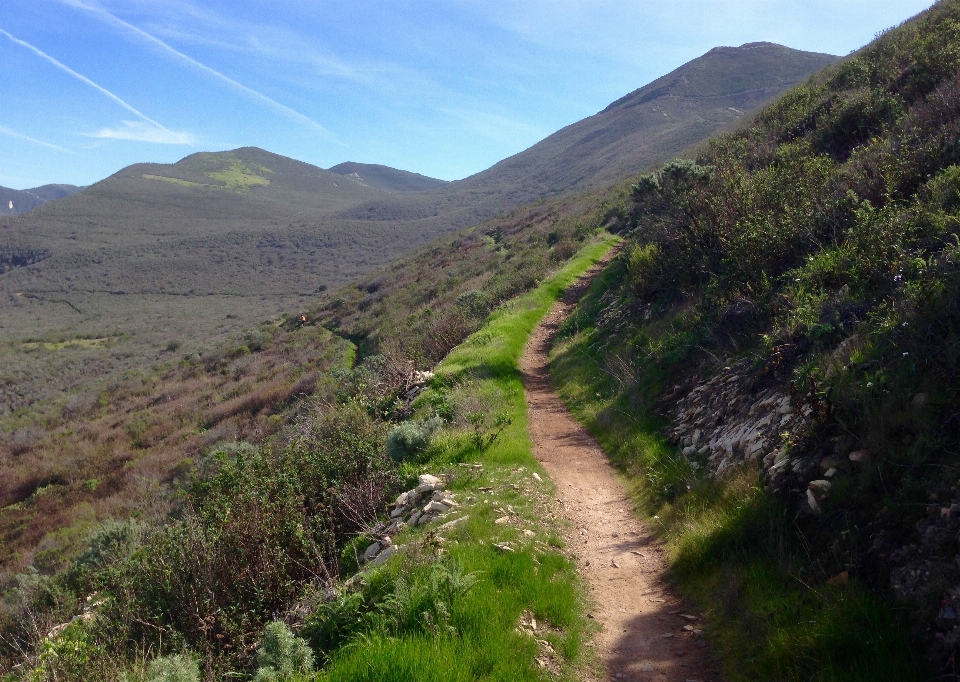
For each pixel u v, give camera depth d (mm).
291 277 120188
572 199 54188
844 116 12727
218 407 30109
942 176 6770
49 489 24453
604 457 8039
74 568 10000
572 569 5102
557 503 6535
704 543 4797
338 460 8203
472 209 156125
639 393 8984
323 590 5293
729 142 18750
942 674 2748
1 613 8367
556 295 20297
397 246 135875
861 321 5371
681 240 11719
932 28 15609
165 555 6301
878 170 8500
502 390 11156
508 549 5020
